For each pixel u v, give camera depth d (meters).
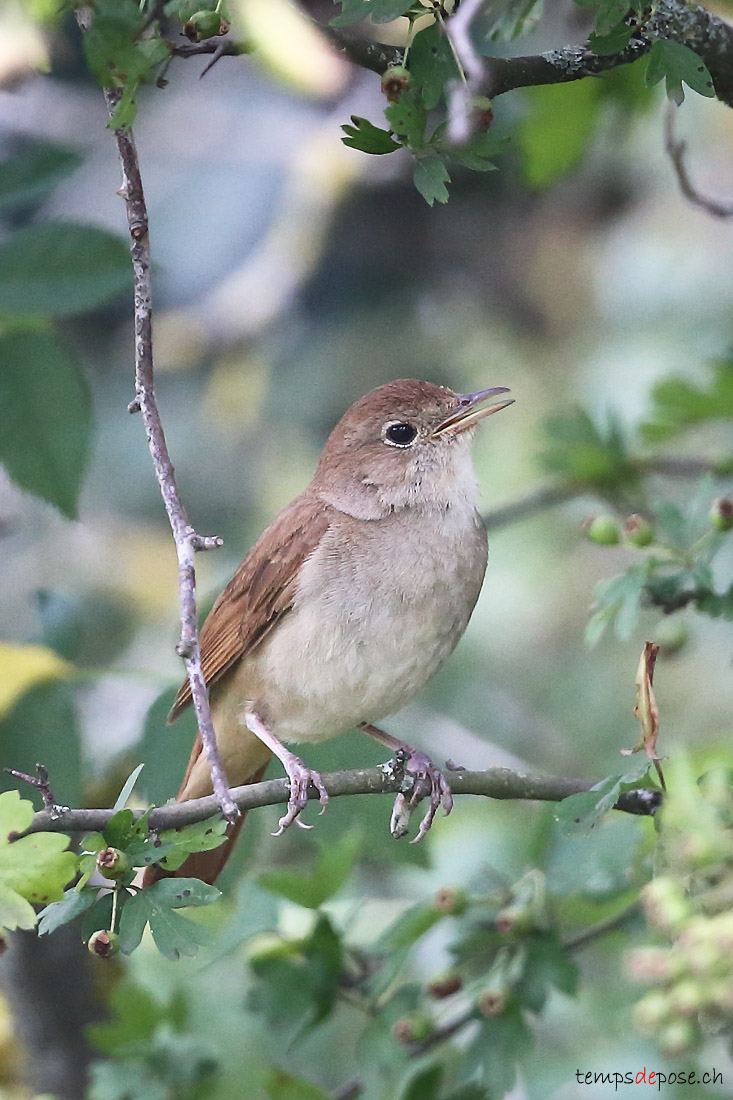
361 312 16.09
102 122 15.25
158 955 8.81
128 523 15.15
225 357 15.66
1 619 14.29
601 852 7.73
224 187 16.66
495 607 14.16
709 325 13.99
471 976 7.89
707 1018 5.35
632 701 13.35
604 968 9.48
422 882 10.45
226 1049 8.09
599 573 14.17
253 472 15.35
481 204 16.25
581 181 15.05
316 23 6.81
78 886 6.27
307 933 8.34
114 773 10.44
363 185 14.99
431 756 10.44
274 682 9.04
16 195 7.69
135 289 6.83
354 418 9.49
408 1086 7.56
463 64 6.39
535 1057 8.66
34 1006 9.95
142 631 14.41
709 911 5.47
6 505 13.21
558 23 10.79
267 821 8.71
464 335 15.73
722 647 13.16
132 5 6.01
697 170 14.34
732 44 7.11
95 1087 7.95
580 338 15.08
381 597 8.93
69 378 7.86
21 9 7.41
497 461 14.48
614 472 9.86
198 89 15.83
